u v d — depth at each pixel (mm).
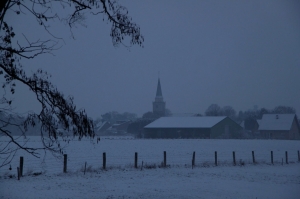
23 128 10117
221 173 27406
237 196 17969
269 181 23641
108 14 11531
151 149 60000
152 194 18438
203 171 28406
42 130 10289
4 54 9727
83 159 39406
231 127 122688
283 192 19266
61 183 21547
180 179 24125
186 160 39531
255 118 159375
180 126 120375
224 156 46344
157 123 125875
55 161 36594
